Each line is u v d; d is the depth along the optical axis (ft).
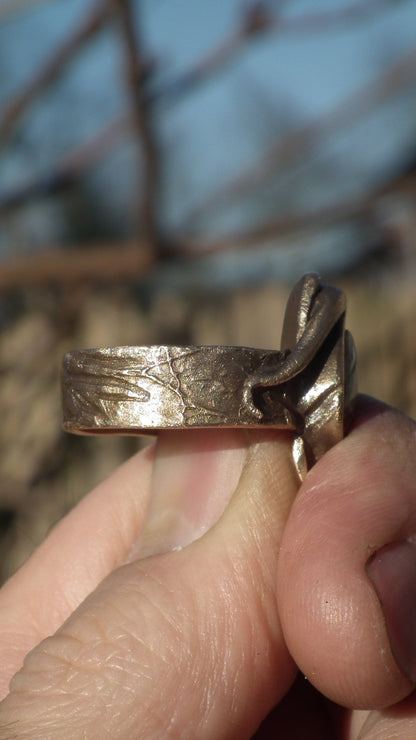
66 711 0.32
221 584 0.35
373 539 0.34
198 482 0.38
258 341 0.93
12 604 0.38
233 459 0.37
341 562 0.34
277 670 0.35
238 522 0.36
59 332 0.82
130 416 0.36
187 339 0.92
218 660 0.34
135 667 0.33
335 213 0.79
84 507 0.40
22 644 0.38
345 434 0.37
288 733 0.37
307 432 0.37
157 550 0.37
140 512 0.39
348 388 0.37
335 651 0.33
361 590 0.33
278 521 0.36
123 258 0.68
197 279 1.11
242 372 0.36
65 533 0.39
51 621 0.38
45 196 0.78
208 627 0.34
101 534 0.39
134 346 0.36
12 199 0.78
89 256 0.69
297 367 0.36
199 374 0.36
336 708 0.38
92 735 0.32
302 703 0.38
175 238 0.69
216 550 0.35
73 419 0.37
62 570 0.39
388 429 0.37
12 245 1.04
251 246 0.73
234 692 0.34
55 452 0.82
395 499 0.35
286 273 1.07
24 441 0.82
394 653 0.33
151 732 0.33
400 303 0.93
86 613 0.34
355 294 0.95
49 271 0.69
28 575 0.39
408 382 0.91
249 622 0.35
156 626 0.34
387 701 0.33
